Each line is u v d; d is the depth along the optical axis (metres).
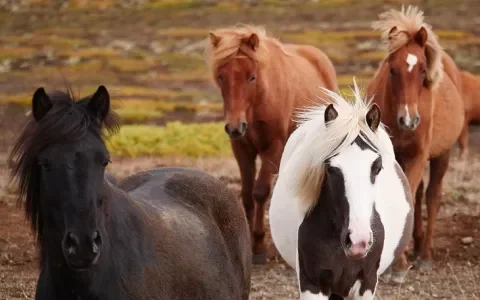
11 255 10.76
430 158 11.60
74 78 46.72
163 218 5.87
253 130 11.42
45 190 4.79
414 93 10.38
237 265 6.69
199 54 55.59
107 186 5.21
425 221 13.28
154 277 5.41
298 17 67.31
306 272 7.07
